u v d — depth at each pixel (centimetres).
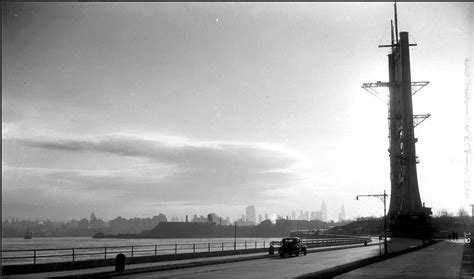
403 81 12394
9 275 2408
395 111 13000
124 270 2797
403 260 3888
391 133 13225
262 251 5716
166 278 2483
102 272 2645
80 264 2941
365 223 19350
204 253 4450
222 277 2569
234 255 4944
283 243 4972
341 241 8962
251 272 2892
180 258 4041
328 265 3569
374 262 3666
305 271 2992
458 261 3653
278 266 3472
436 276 2480
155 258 3697
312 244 7419
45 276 2353
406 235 11581
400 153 13150
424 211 12144
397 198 13175
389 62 13388
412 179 12031
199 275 2692
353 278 2395
